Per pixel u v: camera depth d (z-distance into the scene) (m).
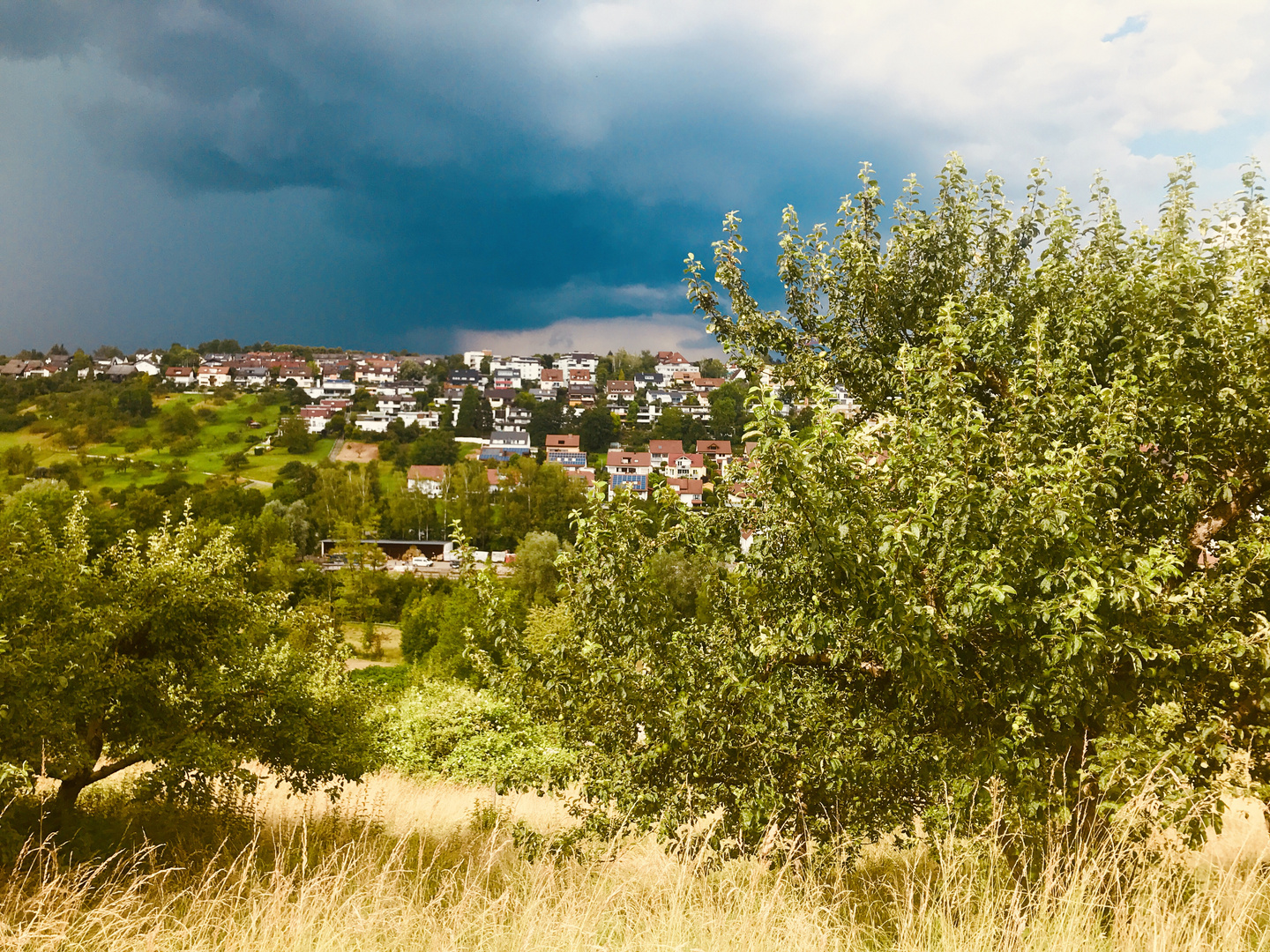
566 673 6.28
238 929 4.30
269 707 9.09
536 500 112.69
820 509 4.53
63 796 8.09
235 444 168.50
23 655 6.93
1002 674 4.58
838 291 7.38
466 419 195.88
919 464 4.75
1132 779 4.23
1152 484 5.23
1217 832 4.32
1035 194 7.02
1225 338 5.26
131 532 9.16
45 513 48.25
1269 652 4.30
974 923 3.83
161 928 4.55
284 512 97.69
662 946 3.72
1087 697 4.32
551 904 4.46
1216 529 5.38
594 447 190.25
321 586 63.09
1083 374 5.50
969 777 4.52
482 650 6.64
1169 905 3.73
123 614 8.09
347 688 10.70
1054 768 4.64
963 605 4.13
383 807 10.30
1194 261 5.28
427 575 82.50
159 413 177.75
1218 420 5.26
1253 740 5.09
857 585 4.72
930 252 6.92
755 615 6.02
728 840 5.60
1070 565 4.11
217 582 9.20
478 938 4.24
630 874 5.29
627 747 6.04
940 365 5.28
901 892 5.03
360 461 167.38
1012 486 4.36
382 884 4.49
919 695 4.81
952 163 7.05
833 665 5.39
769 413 4.64
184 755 8.03
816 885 4.58
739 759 5.68
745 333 7.56
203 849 7.72
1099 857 4.09
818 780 5.33
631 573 5.88
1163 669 4.66
